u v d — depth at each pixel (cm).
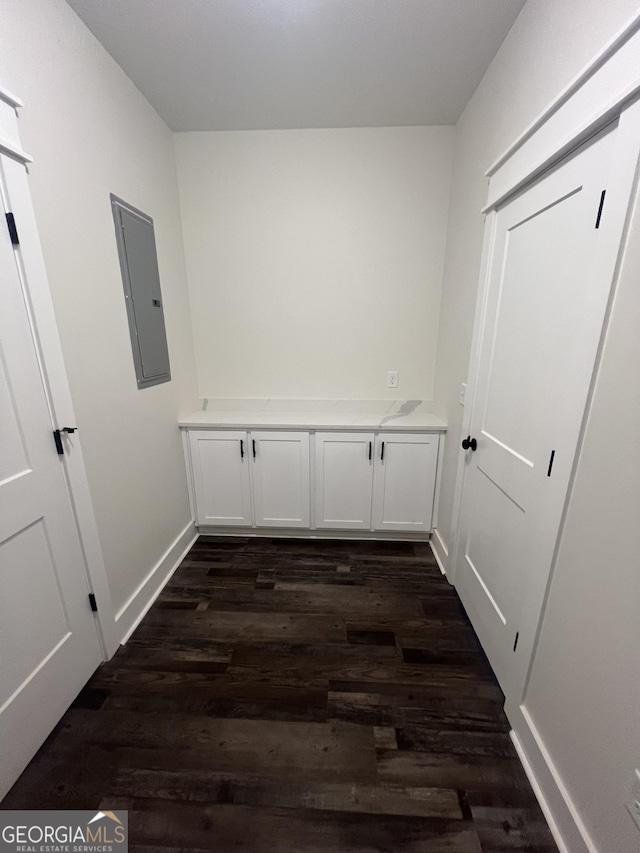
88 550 138
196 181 217
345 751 117
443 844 96
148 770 113
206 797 106
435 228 217
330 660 151
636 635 73
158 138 194
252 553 229
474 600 165
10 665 108
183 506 229
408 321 232
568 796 94
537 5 116
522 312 127
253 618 174
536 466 115
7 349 105
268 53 151
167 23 135
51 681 122
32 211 110
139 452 176
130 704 133
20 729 111
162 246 199
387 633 165
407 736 122
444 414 218
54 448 123
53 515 123
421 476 226
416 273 224
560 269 105
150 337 185
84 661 139
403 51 150
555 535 102
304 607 181
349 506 236
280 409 250
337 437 223
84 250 135
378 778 110
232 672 146
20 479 110
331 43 146
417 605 183
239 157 212
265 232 223
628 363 77
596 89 87
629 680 75
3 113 99
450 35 141
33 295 112
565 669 97
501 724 126
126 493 165
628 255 78
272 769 113
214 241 226
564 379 101
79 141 132
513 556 129
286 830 99
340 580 202
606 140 86
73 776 111
